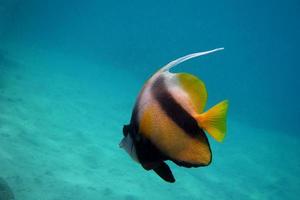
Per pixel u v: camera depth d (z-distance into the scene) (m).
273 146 24.33
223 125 0.73
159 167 0.78
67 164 9.72
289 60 103.75
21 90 15.94
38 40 45.09
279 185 15.62
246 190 13.66
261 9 81.44
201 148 0.74
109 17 100.00
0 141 9.16
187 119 0.75
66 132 12.66
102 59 52.22
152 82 0.83
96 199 8.28
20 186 7.27
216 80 59.84
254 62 103.62
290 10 72.94
